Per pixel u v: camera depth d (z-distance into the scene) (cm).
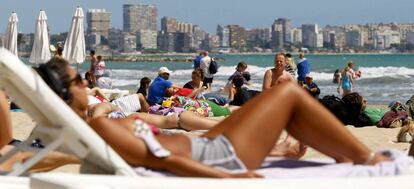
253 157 624
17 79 547
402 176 583
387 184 565
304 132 645
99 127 607
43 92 550
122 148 605
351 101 1967
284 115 631
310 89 2897
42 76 619
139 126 614
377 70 7444
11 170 613
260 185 545
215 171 595
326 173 629
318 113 636
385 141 1675
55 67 623
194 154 618
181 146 619
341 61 14012
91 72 3478
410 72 7288
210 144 623
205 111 2133
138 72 8475
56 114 561
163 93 2436
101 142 577
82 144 584
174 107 2072
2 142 761
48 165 755
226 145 621
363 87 5525
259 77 6931
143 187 534
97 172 613
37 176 539
